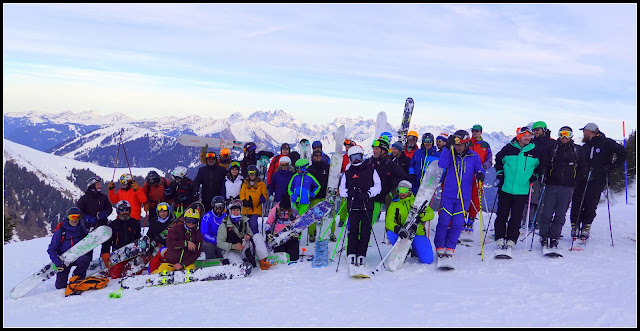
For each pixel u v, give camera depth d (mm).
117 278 8422
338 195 9234
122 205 8414
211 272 7922
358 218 7969
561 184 7934
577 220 8672
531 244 8523
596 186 8445
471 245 9070
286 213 9203
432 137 9305
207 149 10547
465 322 5277
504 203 8219
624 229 10070
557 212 8031
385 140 8898
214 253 9125
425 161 9273
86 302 7016
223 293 7016
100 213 8984
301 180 9453
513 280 6832
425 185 8109
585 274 6875
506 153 8211
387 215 8227
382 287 6859
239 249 8266
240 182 9641
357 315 5656
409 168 9453
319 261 8352
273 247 8859
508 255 7930
